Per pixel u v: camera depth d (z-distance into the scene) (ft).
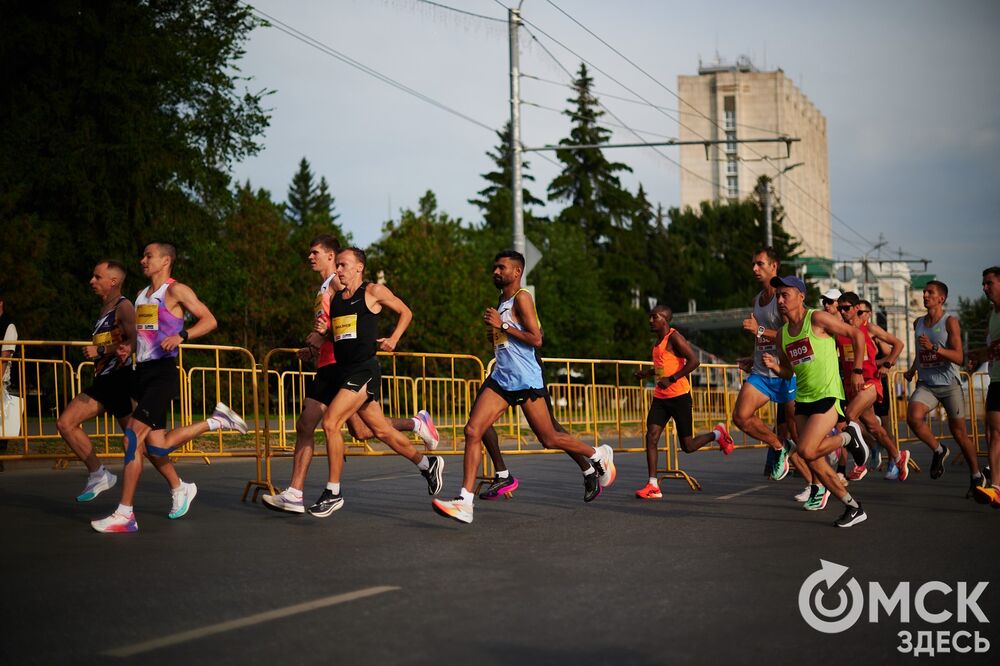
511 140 68.49
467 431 25.90
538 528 25.71
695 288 304.09
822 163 486.79
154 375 25.72
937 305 36.22
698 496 33.73
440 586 18.02
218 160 96.89
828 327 26.20
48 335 87.86
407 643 14.11
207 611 16.08
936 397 36.40
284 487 36.50
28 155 83.87
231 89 96.48
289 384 48.16
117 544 22.97
